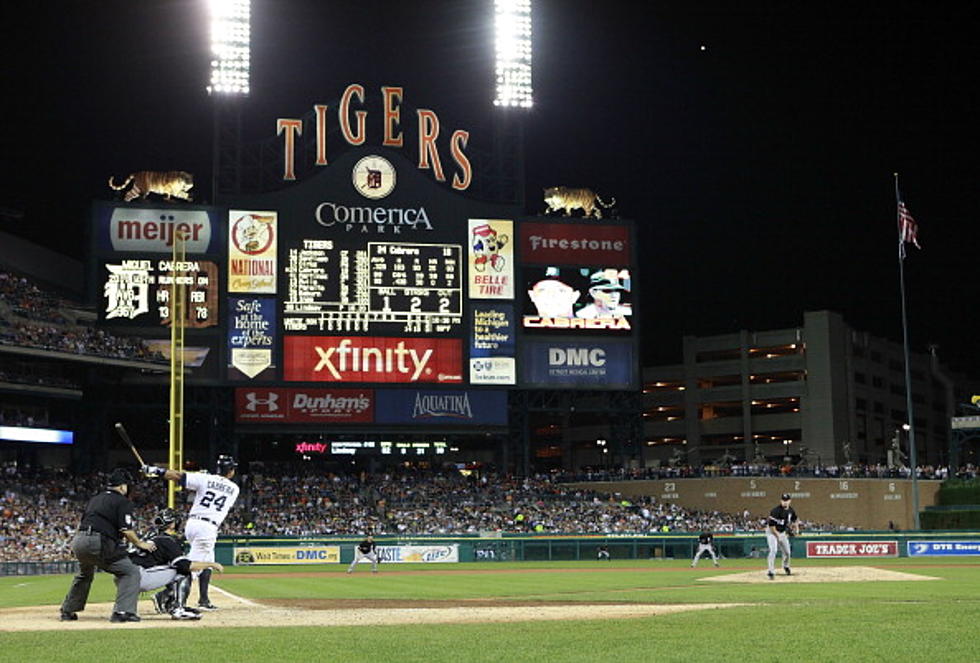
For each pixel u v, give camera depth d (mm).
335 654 11250
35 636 13430
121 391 73125
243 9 71188
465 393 71500
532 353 72750
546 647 11797
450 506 75000
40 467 75125
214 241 68938
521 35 75125
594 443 120375
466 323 71688
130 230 68062
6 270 73125
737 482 81375
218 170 69812
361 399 69938
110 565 16391
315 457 83875
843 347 113625
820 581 32656
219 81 70500
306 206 70062
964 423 81625
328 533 68625
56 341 64750
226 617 18109
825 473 82062
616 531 72938
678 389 120625
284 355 69000
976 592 25953
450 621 17031
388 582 38938
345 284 70062
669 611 19266
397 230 71125
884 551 61500
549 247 73688
